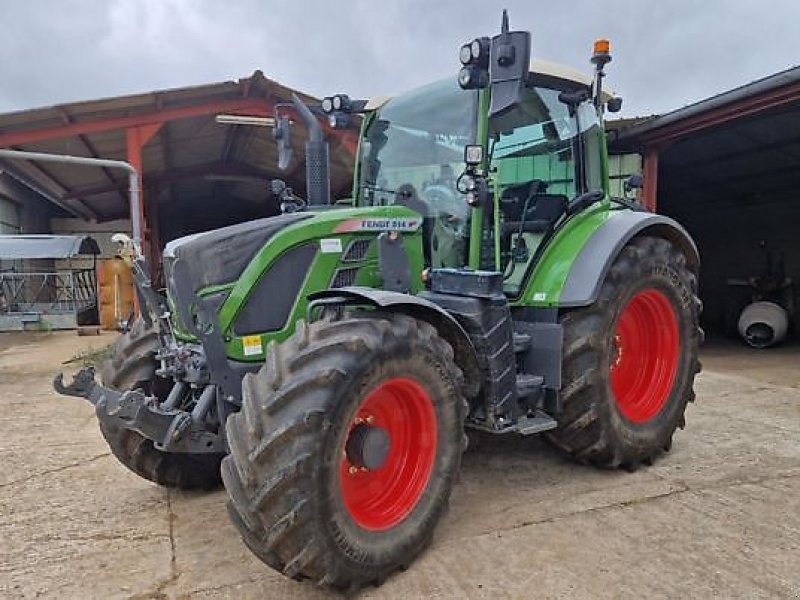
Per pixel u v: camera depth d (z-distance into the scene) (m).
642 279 3.53
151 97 9.02
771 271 10.23
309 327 2.43
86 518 3.10
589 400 3.29
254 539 2.21
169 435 2.63
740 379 6.25
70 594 2.40
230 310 2.71
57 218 18.02
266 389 2.24
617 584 2.40
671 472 3.56
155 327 3.27
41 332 11.59
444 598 2.33
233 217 21.88
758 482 3.39
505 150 3.38
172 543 2.82
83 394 2.79
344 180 13.27
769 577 2.44
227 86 9.37
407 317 2.56
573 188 3.78
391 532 2.46
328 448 2.19
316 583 2.27
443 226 3.33
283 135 3.85
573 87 3.75
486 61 2.82
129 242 3.43
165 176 15.52
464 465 3.70
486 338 2.83
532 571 2.50
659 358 3.81
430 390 2.56
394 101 3.70
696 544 2.70
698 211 11.34
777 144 8.59
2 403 5.60
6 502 3.31
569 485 3.38
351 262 2.99
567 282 3.29
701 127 7.29
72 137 9.82
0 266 14.46
